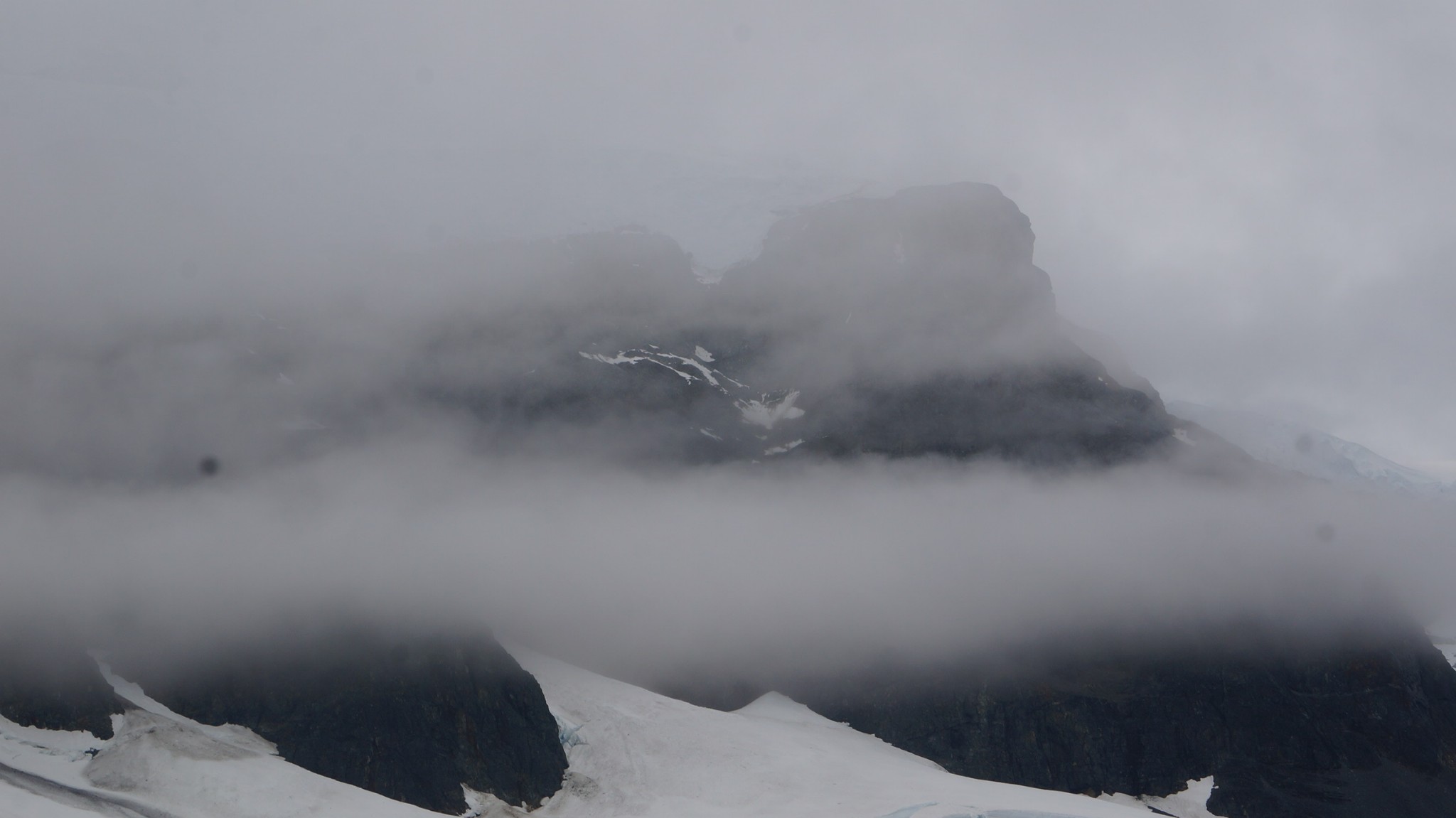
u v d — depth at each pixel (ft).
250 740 596.70
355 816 533.55
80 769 536.83
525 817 607.37
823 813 580.30
